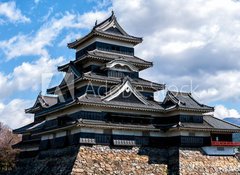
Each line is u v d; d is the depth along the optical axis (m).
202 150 53.50
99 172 45.81
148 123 52.84
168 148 53.31
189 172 50.62
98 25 59.16
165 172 51.53
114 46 59.56
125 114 50.56
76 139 47.12
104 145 47.81
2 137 83.19
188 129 52.00
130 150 49.84
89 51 56.03
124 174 47.81
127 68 57.22
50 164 51.44
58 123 52.81
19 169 61.12
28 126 67.62
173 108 52.53
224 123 57.94
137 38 60.88
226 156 55.56
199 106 54.75
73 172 43.66
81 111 47.34
